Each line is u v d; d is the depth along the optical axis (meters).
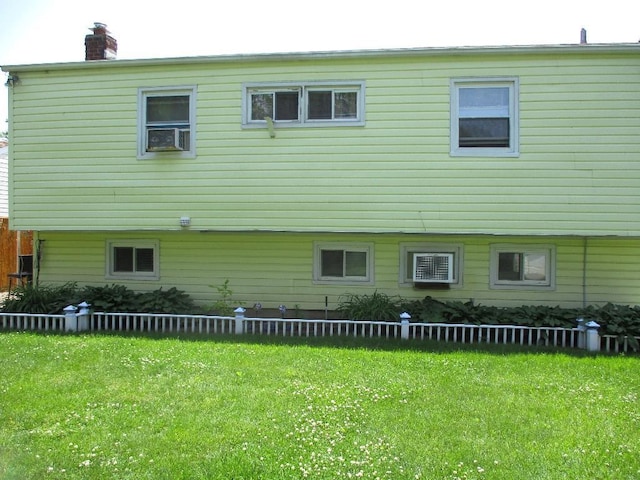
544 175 8.48
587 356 7.30
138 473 3.73
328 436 4.34
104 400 5.13
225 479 3.65
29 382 5.67
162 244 10.55
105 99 9.42
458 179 8.65
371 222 8.83
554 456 4.06
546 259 9.65
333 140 8.91
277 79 9.04
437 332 8.21
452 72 8.66
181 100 9.34
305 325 9.33
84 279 10.71
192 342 7.76
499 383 5.86
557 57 8.45
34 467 3.78
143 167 9.31
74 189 9.45
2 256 15.81
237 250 10.40
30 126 9.58
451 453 4.09
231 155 9.13
